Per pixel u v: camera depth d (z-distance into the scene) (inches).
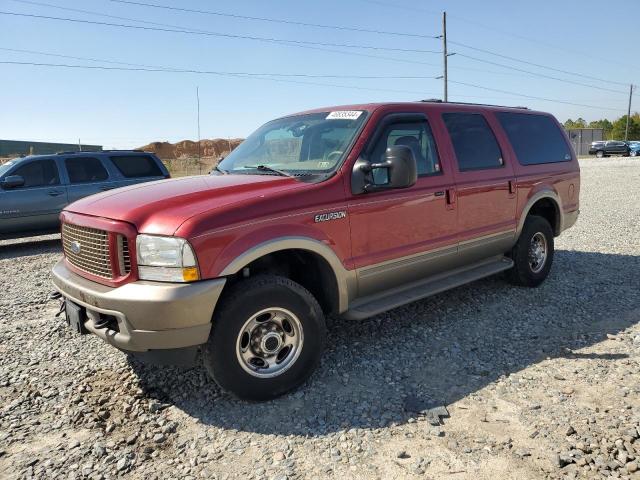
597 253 311.1
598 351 168.2
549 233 241.3
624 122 3233.3
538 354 167.8
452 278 199.9
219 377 135.3
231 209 133.9
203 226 127.9
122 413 139.0
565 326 191.9
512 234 220.8
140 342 127.4
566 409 133.0
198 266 126.5
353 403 140.4
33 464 117.6
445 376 154.5
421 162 183.8
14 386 156.6
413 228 176.6
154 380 157.3
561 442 119.0
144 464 117.0
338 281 155.6
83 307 140.7
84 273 145.3
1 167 438.6
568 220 257.8
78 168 437.7
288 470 113.0
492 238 210.2
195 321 127.3
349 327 195.6
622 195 619.2
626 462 110.7
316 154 170.1
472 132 207.8
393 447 120.0
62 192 426.3
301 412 136.8
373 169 158.2
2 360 175.8
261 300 137.6
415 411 134.7
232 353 134.9
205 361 135.7
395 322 199.9
